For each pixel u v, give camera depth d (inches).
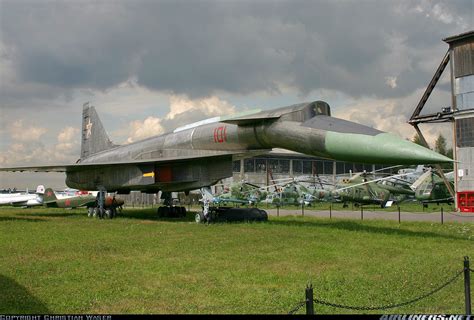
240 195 1534.2
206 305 260.8
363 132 536.4
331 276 327.9
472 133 1095.0
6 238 526.6
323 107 628.7
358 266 366.9
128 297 275.3
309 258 399.2
